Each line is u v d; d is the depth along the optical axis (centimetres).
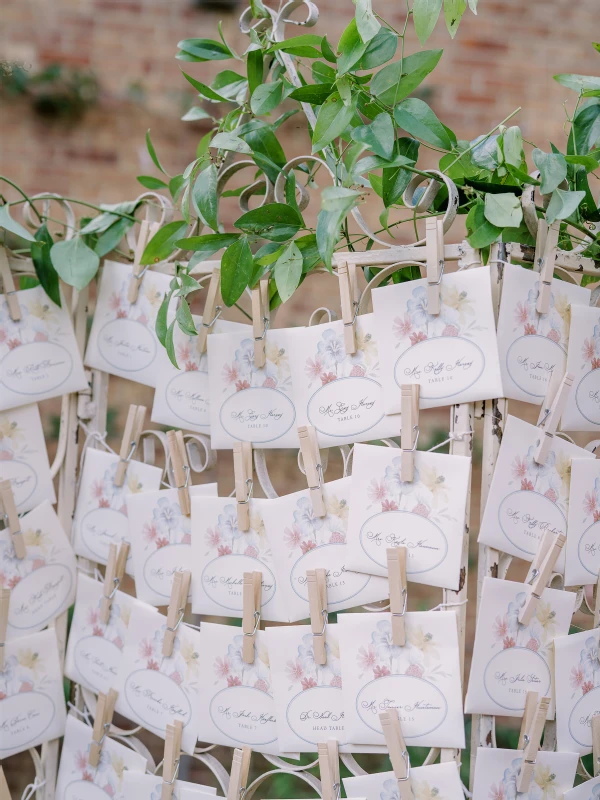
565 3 265
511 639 107
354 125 117
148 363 133
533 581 108
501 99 262
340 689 113
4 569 135
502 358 104
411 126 108
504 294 104
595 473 113
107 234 138
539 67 264
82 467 143
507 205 104
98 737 134
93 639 138
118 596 135
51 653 140
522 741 109
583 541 112
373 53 107
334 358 115
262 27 131
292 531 117
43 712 139
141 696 131
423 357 107
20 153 244
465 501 105
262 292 119
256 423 120
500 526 105
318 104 115
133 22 251
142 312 134
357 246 258
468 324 104
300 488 251
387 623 109
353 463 112
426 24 105
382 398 110
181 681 127
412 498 108
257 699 120
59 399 248
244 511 120
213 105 255
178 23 254
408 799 106
